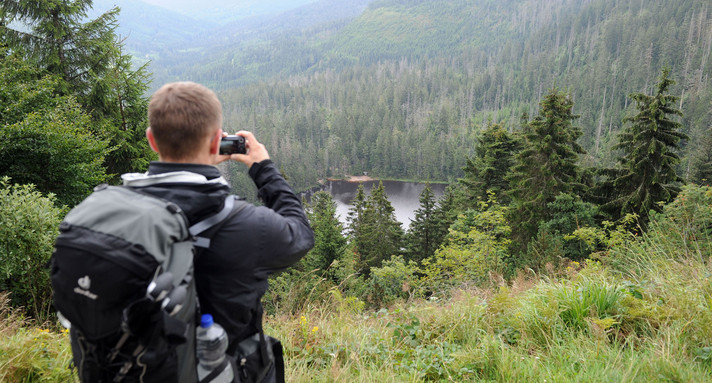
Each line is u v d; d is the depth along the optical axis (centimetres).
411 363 348
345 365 334
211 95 134
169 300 105
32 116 1354
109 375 113
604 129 17075
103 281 98
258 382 142
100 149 1575
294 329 385
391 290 1906
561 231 2244
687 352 309
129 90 1845
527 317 387
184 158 130
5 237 678
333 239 2770
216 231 122
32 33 1727
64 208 1083
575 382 282
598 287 392
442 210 4141
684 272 445
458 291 494
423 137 18262
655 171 2159
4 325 401
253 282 130
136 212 108
